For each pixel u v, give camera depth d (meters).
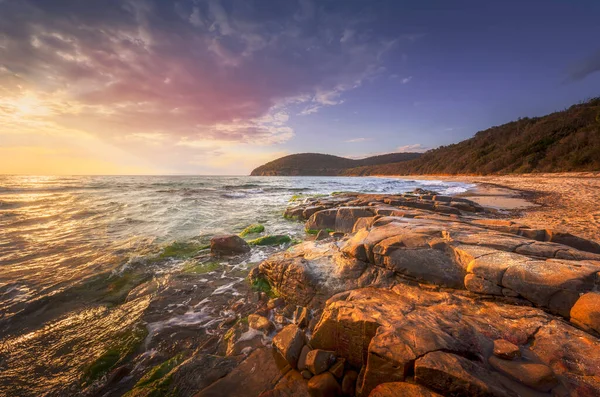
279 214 16.69
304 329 4.61
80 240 10.44
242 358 3.82
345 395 3.11
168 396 3.22
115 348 4.25
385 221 8.09
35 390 3.48
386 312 3.61
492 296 4.04
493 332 3.11
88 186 40.12
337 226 11.91
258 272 6.91
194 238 10.91
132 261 8.15
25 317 5.18
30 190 32.62
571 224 9.72
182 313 5.29
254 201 23.25
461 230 6.20
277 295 6.03
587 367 2.48
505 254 4.61
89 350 4.21
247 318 4.96
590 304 3.24
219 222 14.27
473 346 2.79
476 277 4.29
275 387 3.22
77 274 7.19
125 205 19.98
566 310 3.50
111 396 3.38
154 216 15.67
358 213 11.69
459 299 4.07
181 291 6.25
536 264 4.11
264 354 3.89
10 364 3.93
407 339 2.89
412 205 14.40
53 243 9.99
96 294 6.12
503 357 2.62
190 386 3.33
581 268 3.85
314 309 5.19
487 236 5.67
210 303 5.70
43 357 4.07
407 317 3.43
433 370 2.44
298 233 11.95
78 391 3.46
